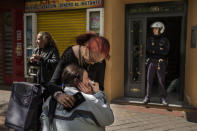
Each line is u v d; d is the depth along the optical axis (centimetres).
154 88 811
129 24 660
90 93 176
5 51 852
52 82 203
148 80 592
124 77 674
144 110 560
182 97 624
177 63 891
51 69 356
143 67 653
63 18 706
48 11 722
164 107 576
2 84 867
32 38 748
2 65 862
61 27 711
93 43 200
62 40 712
